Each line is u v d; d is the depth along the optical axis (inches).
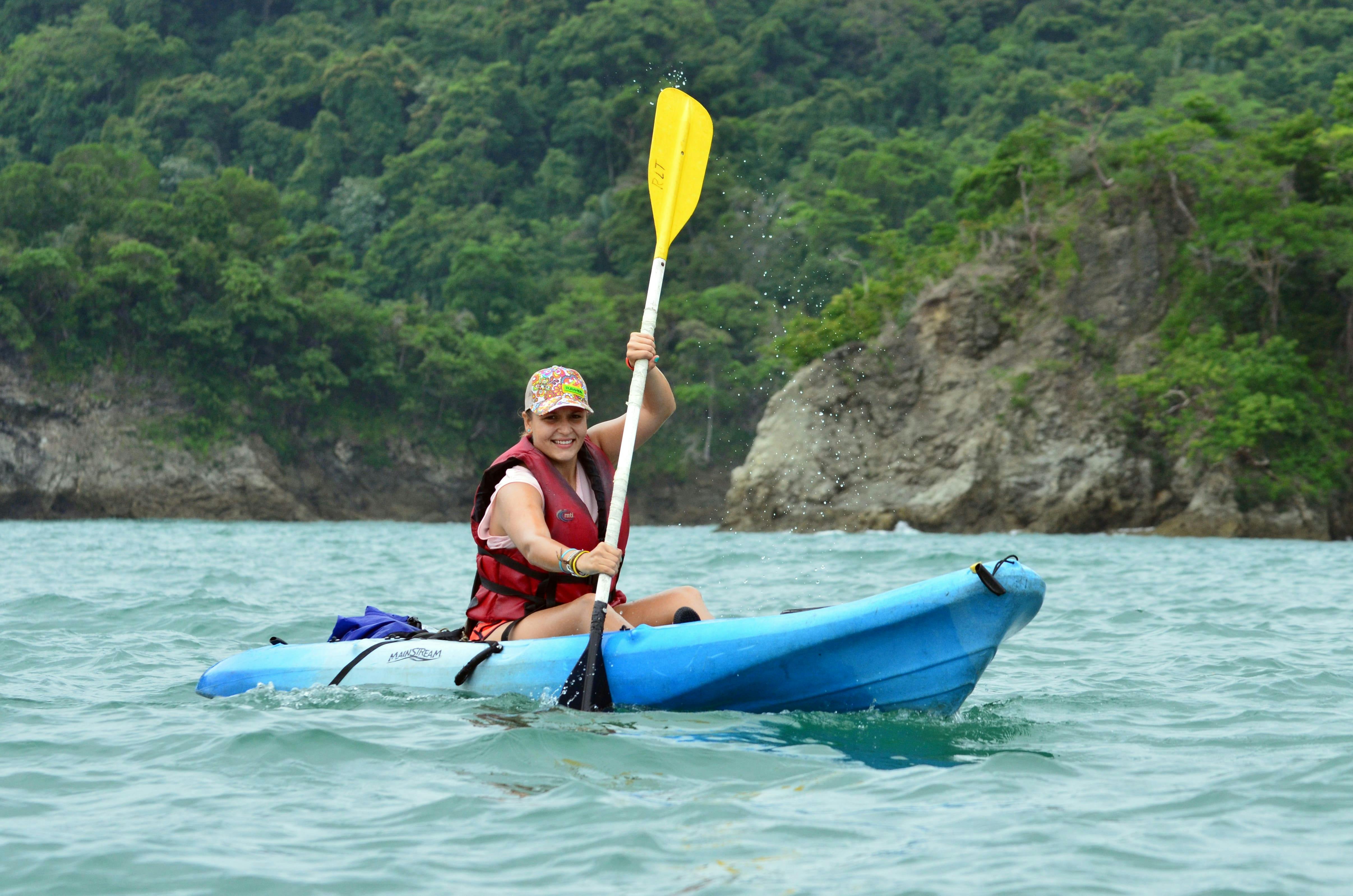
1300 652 367.2
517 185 4827.8
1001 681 313.1
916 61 5172.2
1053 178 2289.6
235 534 1850.4
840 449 2097.7
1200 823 175.0
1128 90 3171.8
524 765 210.1
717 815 179.2
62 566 860.0
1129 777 204.1
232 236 3521.2
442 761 213.3
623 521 282.4
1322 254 2022.6
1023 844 164.9
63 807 185.9
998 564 235.6
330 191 4756.4
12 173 3358.8
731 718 247.3
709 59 4909.0
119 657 362.0
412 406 3474.4
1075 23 5280.5
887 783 199.0
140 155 3742.6
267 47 5000.0
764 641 245.9
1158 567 869.8
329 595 582.2
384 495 3457.2
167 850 163.9
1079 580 716.7
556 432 273.4
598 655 257.6
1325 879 150.6
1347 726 247.9
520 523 265.9
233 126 4867.1
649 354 281.1
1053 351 2071.9
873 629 238.7
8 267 3068.4
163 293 3201.3
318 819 179.3
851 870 154.8
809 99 4785.9
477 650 276.7
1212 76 4532.5
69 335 3122.5
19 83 4739.2
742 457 3543.3
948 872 153.5
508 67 4896.7
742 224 3954.2
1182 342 2034.9
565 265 4318.4
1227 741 235.5
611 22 4886.8
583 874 153.9
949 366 2111.2
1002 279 2148.1
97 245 3257.9
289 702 269.9
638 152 4606.3
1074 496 1937.7
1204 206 2108.8
